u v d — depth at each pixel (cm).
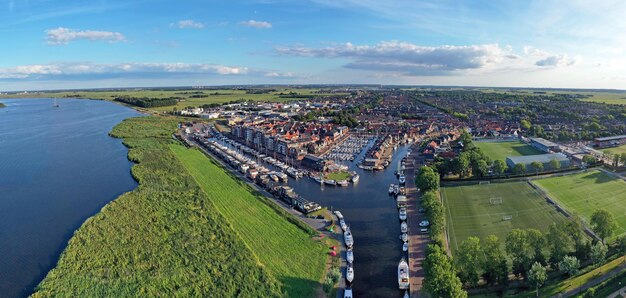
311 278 13350
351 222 18325
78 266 13425
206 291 12181
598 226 14062
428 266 11975
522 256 12600
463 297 10856
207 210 18525
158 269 13225
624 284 11906
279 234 16650
